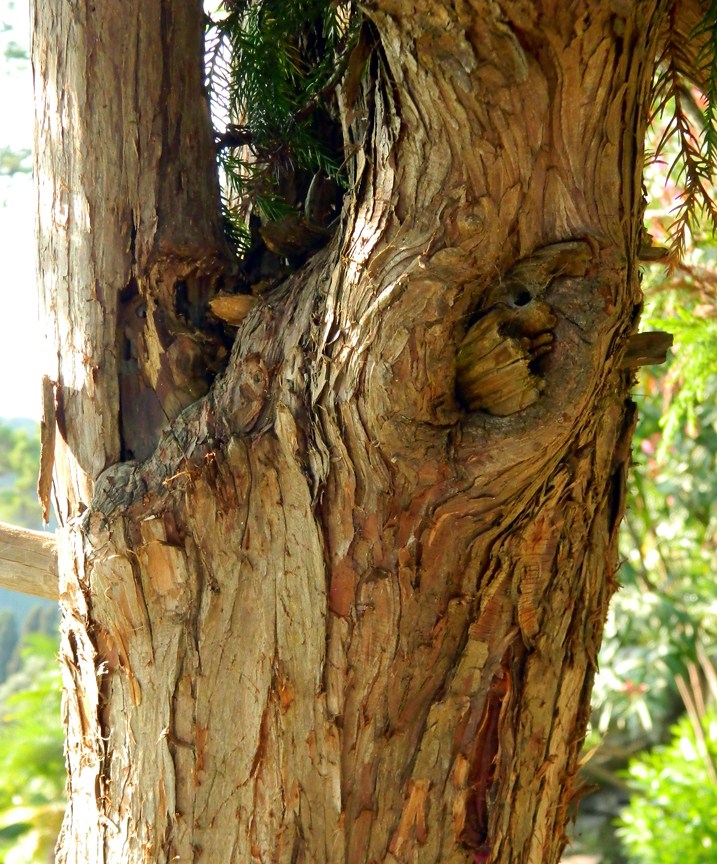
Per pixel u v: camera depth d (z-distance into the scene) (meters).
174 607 0.96
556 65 0.83
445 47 0.82
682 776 3.07
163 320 1.02
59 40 1.04
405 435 0.86
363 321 0.86
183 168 1.04
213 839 0.94
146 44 1.03
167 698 0.96
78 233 1.02
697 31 0.95
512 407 0.85
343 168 1.06
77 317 1.02
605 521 0.99
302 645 0.93
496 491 0.88
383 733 0.93
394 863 0.93
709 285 1.64
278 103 1.07
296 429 0.92
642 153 0.89
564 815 1.02
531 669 0.96
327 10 1.01
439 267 0.84
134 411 1.01
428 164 0.85
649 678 3.35
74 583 1.00
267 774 0.93
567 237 0.85
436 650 0.93
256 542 0.94
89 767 1.01
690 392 1.75
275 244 1.03
